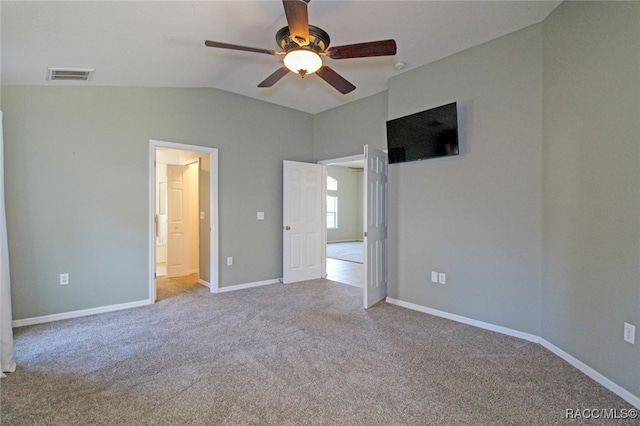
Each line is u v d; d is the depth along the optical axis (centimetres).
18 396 192
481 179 305
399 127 360
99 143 348
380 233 399
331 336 285
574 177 231
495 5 242
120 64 300
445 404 185
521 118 279
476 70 306
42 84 316
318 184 532
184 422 169
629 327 188
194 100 412
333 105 497
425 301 352
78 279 337
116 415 175
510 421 170
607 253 203
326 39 224
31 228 313
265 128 484
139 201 371
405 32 278
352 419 172
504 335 287
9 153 303
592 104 215
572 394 195
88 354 248
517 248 283
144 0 205
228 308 365
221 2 218
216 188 432
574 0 230
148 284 378
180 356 246
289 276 496
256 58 321
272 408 181
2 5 191
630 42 188
